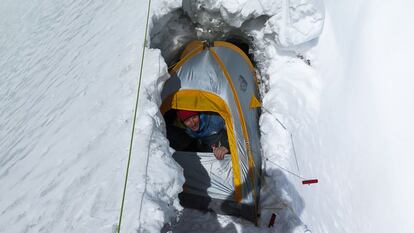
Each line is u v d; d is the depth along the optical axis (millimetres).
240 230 3594
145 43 4250
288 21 4520
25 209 3020
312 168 3855
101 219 2488
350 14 4621
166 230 2598
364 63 4254
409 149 3627
